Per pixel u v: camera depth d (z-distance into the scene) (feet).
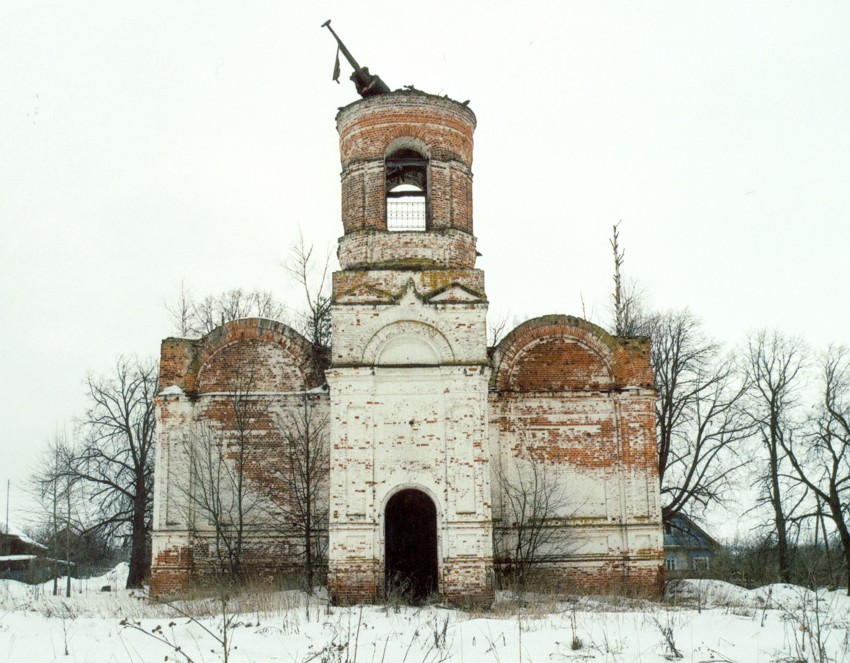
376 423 87.10
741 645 57.21
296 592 89.40
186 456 100.48
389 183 101.96
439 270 90.17
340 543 84.84
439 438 86.79
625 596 94.12
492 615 75.97
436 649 56.18
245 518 99.55
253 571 98.73
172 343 103.14
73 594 129.39
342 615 72.84
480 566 84.23
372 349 88.22
